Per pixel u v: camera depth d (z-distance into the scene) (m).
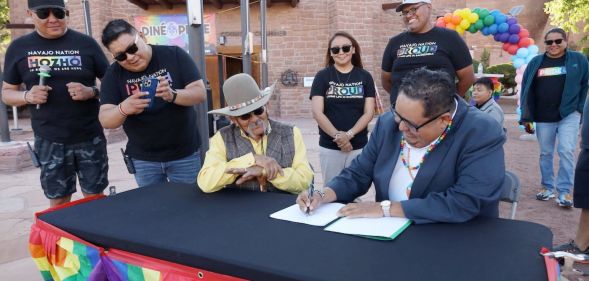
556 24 18.58
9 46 3.26
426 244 1.56
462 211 1.75
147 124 2.94
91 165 3.47
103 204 2.24
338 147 3.64
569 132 4.39
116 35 2.64
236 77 2.35
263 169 2.29
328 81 3.65
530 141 8.76
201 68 3.50
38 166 3.38
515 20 8.66
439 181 1.86
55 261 2.01
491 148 1.79
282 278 1.35
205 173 2.37
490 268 1.36
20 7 14.16
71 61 3.23
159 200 2.27
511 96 16.28
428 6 3.34
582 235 3.20
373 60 12.77
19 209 4.77
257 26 12.70
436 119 1.75
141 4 12.03
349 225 1.76
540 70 4.55
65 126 3.29
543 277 1.29
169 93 2.68
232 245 1.61
